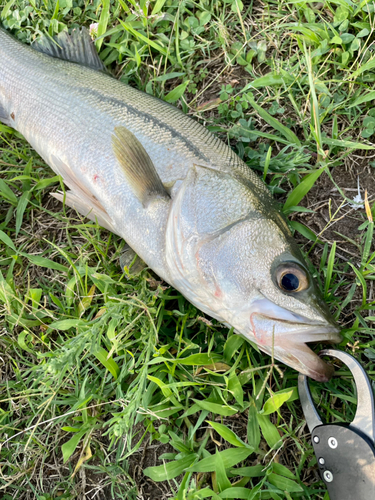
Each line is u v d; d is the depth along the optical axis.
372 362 0.32
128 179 0.31
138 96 0.34
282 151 0.36
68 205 0.36
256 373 0.31
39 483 0.31
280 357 0.27
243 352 0.31
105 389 0.32
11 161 0.40
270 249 0.27
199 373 0.30
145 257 0.31
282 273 0.26
